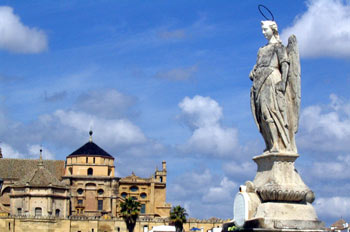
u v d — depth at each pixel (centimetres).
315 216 1866
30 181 17762
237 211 1919
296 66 1908
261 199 1897
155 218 18588
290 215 1841
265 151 1950
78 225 17638
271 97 1895
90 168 19900
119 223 17925
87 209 19500
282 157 1888
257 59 1977
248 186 1922
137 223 18225
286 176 1889
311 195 1873
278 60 1923
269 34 1988
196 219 18725
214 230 12600
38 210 17575
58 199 17925
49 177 18112
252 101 1970
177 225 16225
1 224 17012
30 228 17162
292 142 1916
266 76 1908
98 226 17762
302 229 1817
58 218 17475
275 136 1897
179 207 16312
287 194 1842
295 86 1906
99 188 19700
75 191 19575
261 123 1944
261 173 1945
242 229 1870
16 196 17712
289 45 1923
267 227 1808
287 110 1911
